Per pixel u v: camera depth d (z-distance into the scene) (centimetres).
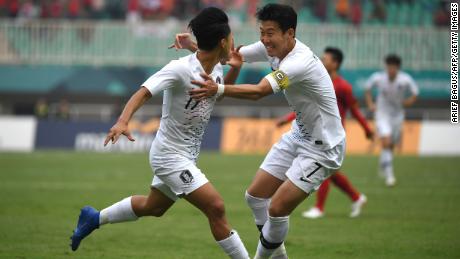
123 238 3641
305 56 2586
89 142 9731
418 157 8838
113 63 10650
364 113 10281
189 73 2469
